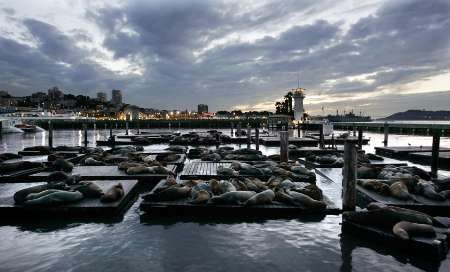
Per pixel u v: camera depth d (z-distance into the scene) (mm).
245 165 13352
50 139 26562
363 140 31891
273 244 6836
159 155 18875
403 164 16656
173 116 140125
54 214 8422
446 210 8656
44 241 6934
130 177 12703
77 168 14703
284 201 8984
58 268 5730
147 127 84188
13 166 13469
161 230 7602
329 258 6199
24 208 8367
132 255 6254
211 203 8812
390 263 6012
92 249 6527
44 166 14578
